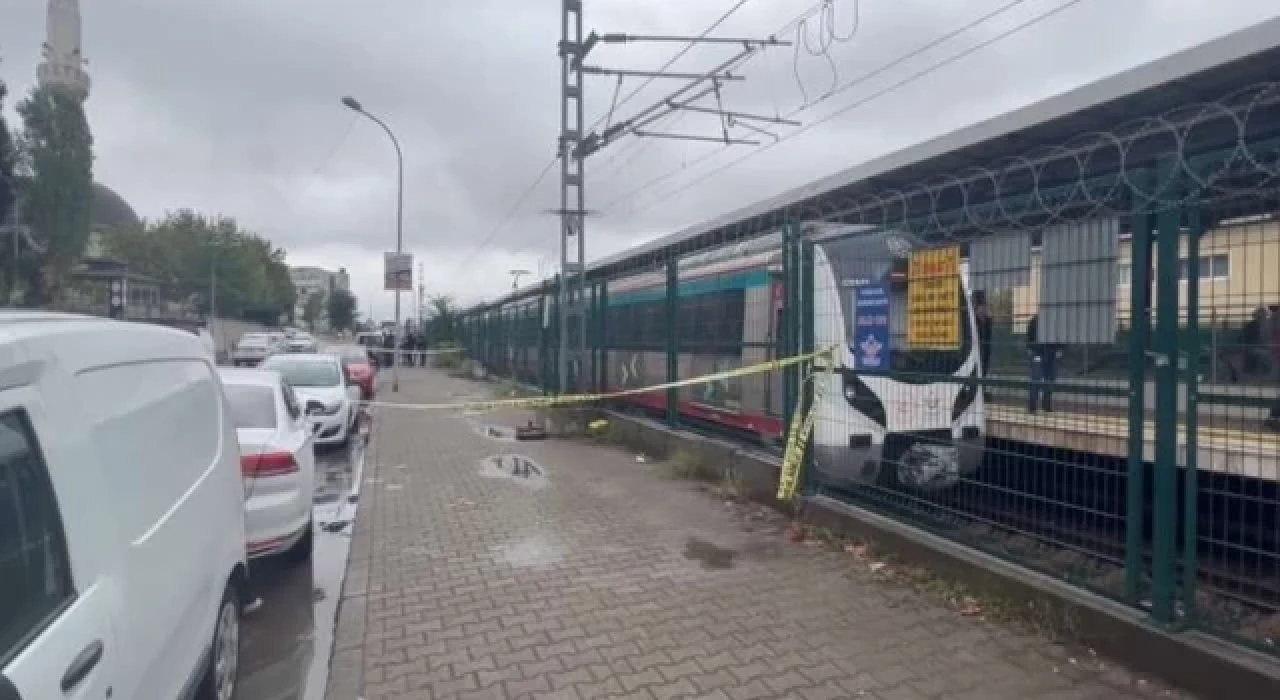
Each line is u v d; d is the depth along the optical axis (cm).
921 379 608
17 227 4597
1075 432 501
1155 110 500
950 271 591
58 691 216
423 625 517
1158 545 424
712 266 1065
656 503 843
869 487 686
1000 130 567
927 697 402
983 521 575
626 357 1394
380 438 1415
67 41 6644
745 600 546
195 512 368
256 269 8488
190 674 345
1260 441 419
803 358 736
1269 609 424
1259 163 395
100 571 259
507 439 1372
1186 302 421
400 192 2809
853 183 725
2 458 221
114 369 307
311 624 549
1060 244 499
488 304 3266
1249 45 416
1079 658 440
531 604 549
